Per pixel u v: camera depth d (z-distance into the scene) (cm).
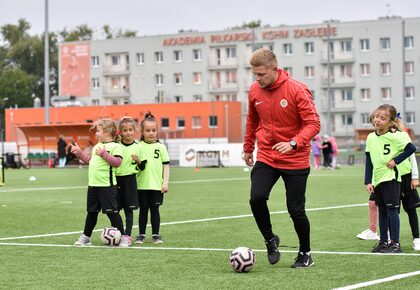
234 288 746
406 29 8875
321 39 9081
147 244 1101
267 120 869
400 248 1009
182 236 1198
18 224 1409
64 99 8125
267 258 944
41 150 5406
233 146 4775
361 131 8056
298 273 830
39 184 2856
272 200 1942
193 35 9631
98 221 1452
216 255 978
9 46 12812
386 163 1002
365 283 765
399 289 733
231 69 9475
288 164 859
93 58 10056
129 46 9894
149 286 761
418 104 8875
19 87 11769
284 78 860
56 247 1065
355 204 1803
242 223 1398
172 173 3738
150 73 9819
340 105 9119
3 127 11256
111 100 10025
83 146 5188
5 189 2522
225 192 2286
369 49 8956
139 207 1129
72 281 793
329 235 1197
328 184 2675
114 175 1083
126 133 1115
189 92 9669
